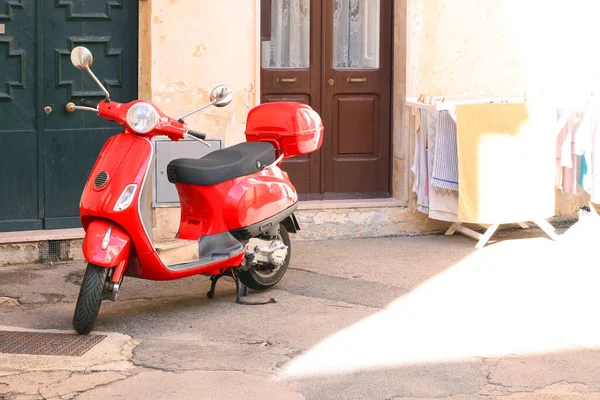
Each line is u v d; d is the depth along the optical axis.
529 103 8.02
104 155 5.71
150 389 4.72
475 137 7.88
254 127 6.70
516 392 4.68
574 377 4.90
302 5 8.70
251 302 6.35
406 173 8.60
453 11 8.65
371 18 8.84
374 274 7.15
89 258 5.45
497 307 6.23
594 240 8.21
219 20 7.99
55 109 7.75
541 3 8.91
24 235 7.51
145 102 5.66
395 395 4.64
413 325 5.83
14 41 7.59
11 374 4.92
